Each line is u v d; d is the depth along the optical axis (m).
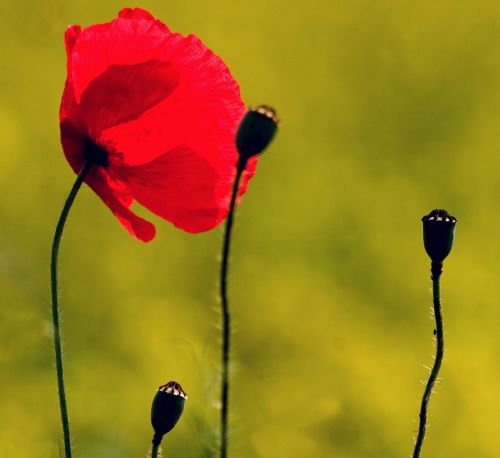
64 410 1.71
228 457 1.69
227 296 1.68
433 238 1.73
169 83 1.79
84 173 1.77
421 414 1.73
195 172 1.79
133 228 1.79
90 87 1.78
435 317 1.73
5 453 3.96
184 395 1.73
